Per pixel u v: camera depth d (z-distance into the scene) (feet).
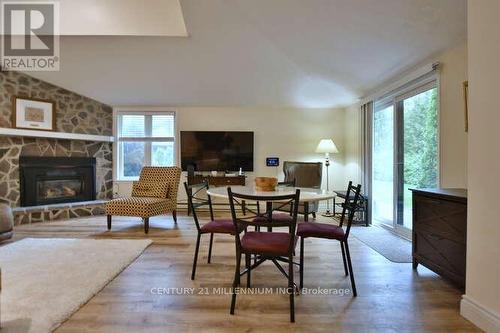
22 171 15.71
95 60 14.12
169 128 19.45
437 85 10.19
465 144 8.94
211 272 8.54
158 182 15.89
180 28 11.72
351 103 18.26
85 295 6.94
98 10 11.57
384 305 6.67
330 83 15.42
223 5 9.77
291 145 19.43
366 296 7.11
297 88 16.52
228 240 11.79
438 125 10.14
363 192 15.75
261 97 17.87
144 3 11.37
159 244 11.32
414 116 12.01
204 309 6.46
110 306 6.57
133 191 15.62
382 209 14.60
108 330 5.66
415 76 11.23
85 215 16.83
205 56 13.58
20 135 15.30
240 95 17.66
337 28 10.01
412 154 12.16
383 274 8.46
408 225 12.35
